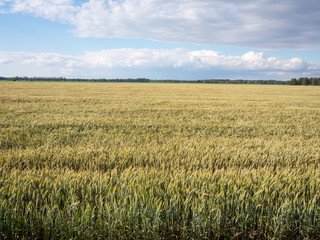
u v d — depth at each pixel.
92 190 3.54
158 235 3.06
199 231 3.09
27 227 2.97
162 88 58.94
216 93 42.25
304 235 3.27
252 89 59.56
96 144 6.95
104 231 3.06
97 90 45.09
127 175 4.02
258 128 10.95
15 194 3.23
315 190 3.77
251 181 3.89
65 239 2.97
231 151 6.12
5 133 8.48
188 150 6.02
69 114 13.95
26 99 23.44
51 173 4.27
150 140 7.75
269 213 3.28
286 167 5.04
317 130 10.73
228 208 3.28
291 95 39.25
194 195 3.52
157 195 3.44
